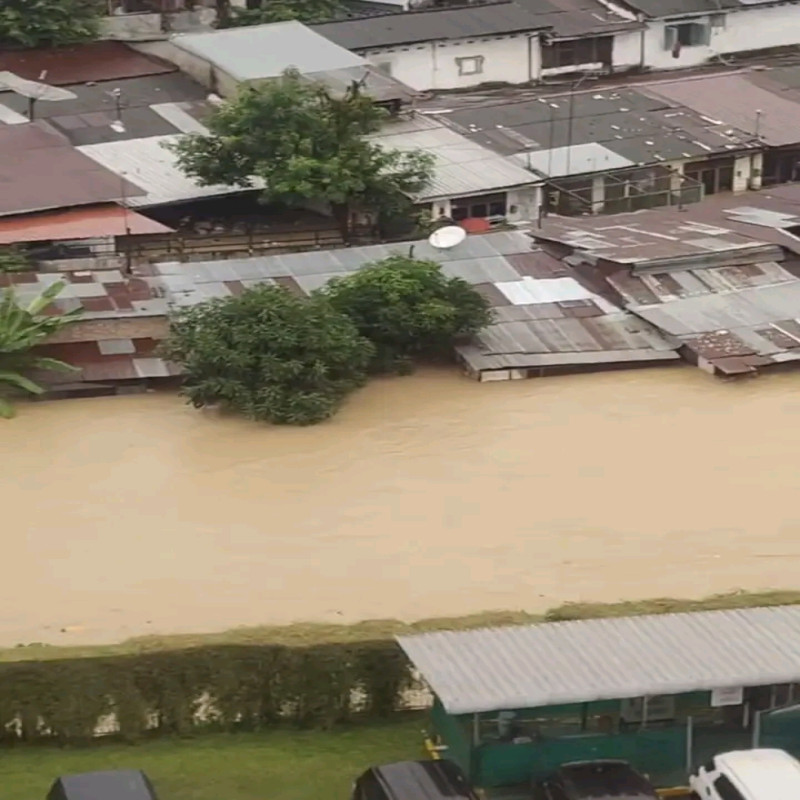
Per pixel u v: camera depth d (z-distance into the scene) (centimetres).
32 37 7831
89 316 5491
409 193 6606
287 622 4128
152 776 3359
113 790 3075
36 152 6612
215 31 7988
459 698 3122
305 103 6619
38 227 6066
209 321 5388
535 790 3188
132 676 3484
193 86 7556
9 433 5200
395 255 6006
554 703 3141
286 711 3550
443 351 5688
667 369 5625
